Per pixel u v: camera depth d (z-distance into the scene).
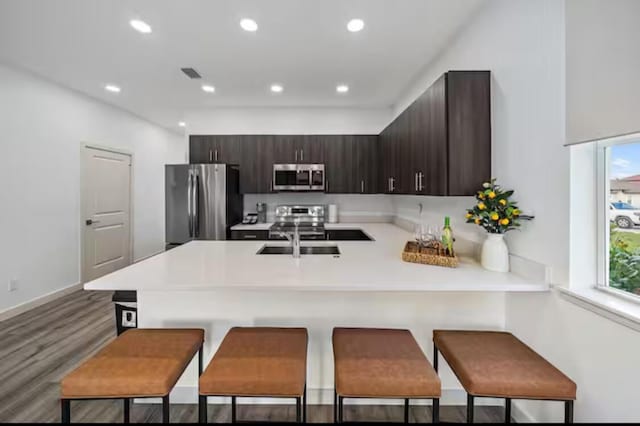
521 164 1.74
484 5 2.12
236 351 1.44
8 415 1.87
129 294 2.05
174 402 1.99
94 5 2.15
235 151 4.48
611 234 1.40
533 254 1.67
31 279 3.52
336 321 1.98
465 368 1.34
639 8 1.08
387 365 1.35
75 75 3.46
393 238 3.17
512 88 1.81
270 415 1.90
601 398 1.30
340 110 4.70
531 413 1.74
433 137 2.18
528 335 1.74
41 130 3.62
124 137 5.02
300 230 4.20
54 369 2.34
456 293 1.97
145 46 2.75
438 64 2.94
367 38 2.61
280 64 3.12
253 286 1.55
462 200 2.40
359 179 4.51
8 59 3.05
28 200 3.49
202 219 4.10
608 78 1.20
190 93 4.03
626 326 1.19
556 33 1.49
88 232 4.31
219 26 2.43
